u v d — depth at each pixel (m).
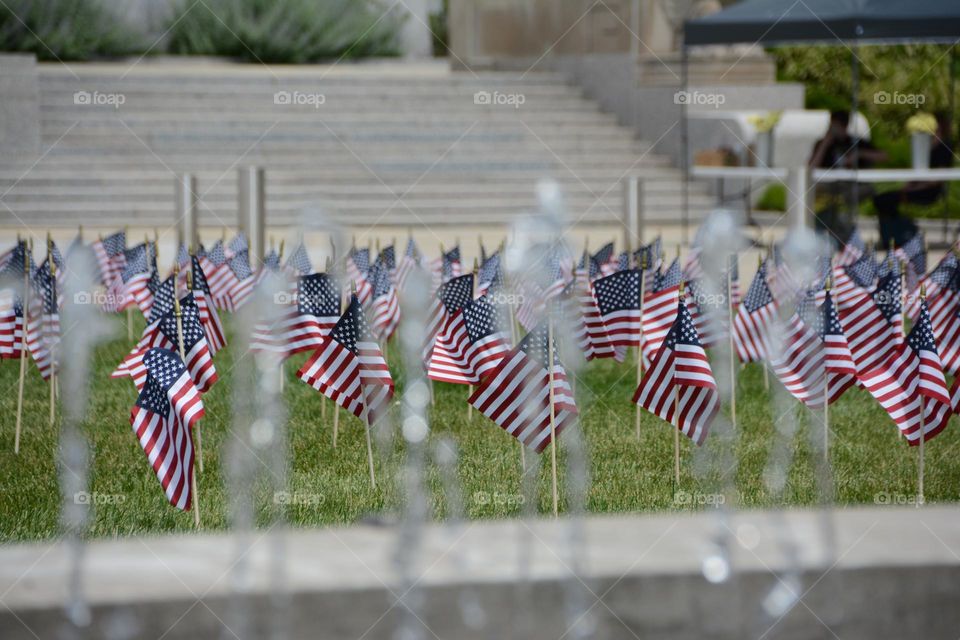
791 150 63.97
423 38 90.12
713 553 14.28
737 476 21.86
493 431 24.95
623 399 28.14
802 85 69.19
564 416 19.03
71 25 84.50
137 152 65.12
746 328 25.70
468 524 15.21
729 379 28.53
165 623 13.16
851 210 51.94
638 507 19.81
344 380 20.73
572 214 64.00
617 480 21.58
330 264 31.56
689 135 68.50
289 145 66.88
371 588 13.49
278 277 28.70
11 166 62.03
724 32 48.56
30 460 22.78
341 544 14.58
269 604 13.34
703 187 67.31
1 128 62.69
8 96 62.62
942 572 14.14
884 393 21.23
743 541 14.66
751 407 27.42
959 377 21.05
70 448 23.56
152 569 13.80
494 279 27.81
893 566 14.05
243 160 65.44
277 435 24.56
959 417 26.41
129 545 14.52
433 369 22.06
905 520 15.34
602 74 73.50
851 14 45.75
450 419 25.92
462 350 22.00
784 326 23.12
